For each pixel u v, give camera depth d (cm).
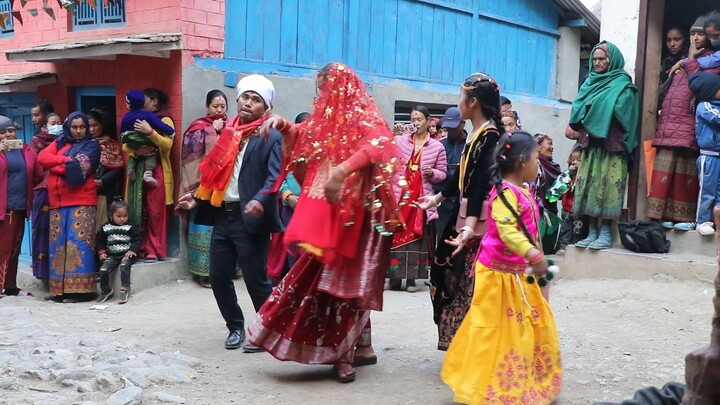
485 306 357
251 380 429
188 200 496
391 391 408
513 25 1127
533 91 1178
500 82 1120
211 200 482
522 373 352
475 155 397
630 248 658
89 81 823
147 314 631
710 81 600
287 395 402
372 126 398
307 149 411
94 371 411
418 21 988
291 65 832
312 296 416
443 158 696
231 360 473
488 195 396
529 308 361
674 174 656
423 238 727
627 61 684
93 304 705
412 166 686
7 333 524
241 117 496
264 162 481
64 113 859
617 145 654
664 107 654
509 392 349
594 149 667
